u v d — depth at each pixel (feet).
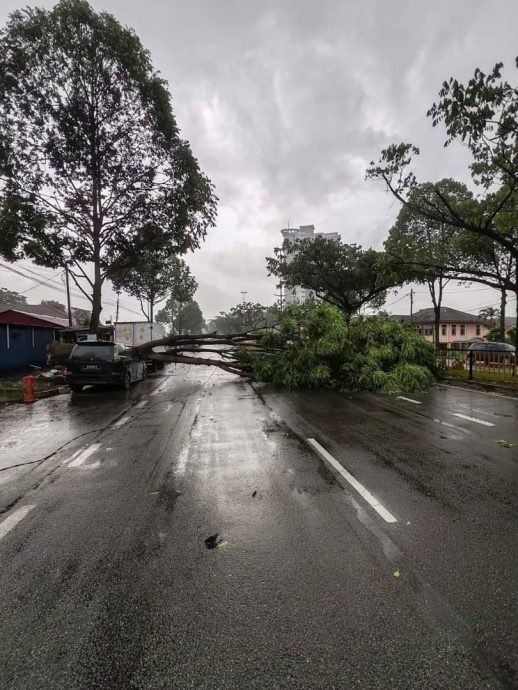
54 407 32.78
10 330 61.98
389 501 13.14
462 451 18.84
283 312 48.85
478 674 6.36
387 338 43.70
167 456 18.45
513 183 37.65
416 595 8.31
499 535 10.87
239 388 43.32
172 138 55.98
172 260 118.73
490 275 43.62
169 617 7.71
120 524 11.72
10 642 7.12
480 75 30.27
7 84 47.44
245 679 6.31
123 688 6.18
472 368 46.01
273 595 8.34
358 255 83.76
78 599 8.29
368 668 6.49
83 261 59.21
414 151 37.70
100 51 49.52
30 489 14.62
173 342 52.60
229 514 12.26
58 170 53.36
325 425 24.47
